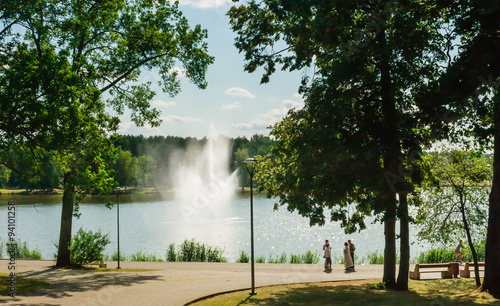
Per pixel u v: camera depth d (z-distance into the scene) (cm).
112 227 6075
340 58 1661
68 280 2041
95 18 2280
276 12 1708
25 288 1741
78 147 2089
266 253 4162
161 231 5672
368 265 2808
